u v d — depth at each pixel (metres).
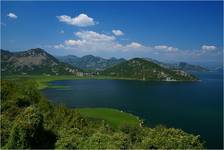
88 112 163.00
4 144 58.03
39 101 120.94
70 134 63.03
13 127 56.72
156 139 46.69
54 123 86.56
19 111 90.62
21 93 117.12
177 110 187.75
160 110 186.25
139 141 56.34
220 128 139.12
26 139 56.53
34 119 58.31
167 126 142.12
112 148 48.44
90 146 50.72
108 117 151.12
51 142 60.34
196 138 46.41
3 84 120.06
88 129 82.62
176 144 45.28
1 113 90.56
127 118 151.38
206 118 163.62
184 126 142.88
